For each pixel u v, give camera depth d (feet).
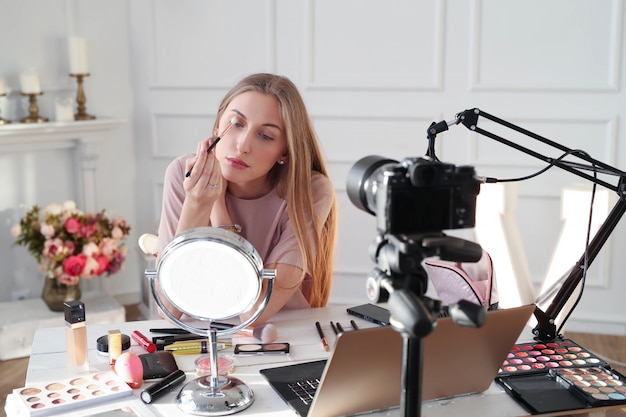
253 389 4.60
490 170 12.02
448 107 12.03
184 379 4.70
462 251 3.41
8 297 11.89
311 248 6.01
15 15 11.47
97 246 10.84
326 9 12.07
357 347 3.92
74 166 12.24
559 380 4.67
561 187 11.82
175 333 5.53
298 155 5.89
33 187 11.93
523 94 11.78
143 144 12.84
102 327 5.70
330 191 6.29
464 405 4.44
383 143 12.30
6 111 11.53
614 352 11.21
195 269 4.19
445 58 11.91
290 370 4.83
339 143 12.41
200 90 12.57
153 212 13.02
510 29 11.67
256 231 6.37
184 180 5.90
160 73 12.62
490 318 4.23
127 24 12.49
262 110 5.68
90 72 12.30
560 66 11.64
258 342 5.34
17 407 4.40
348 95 12.25
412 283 3.46
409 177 3.37
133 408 4.35
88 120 11.80
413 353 3.39
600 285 11.91
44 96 11.91
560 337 5.40
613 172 5.32
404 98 12.12
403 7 11.88
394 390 4.27
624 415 4.60
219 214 6.18
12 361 10.50
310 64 12.25
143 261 12.16
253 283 4.21
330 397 4.09
